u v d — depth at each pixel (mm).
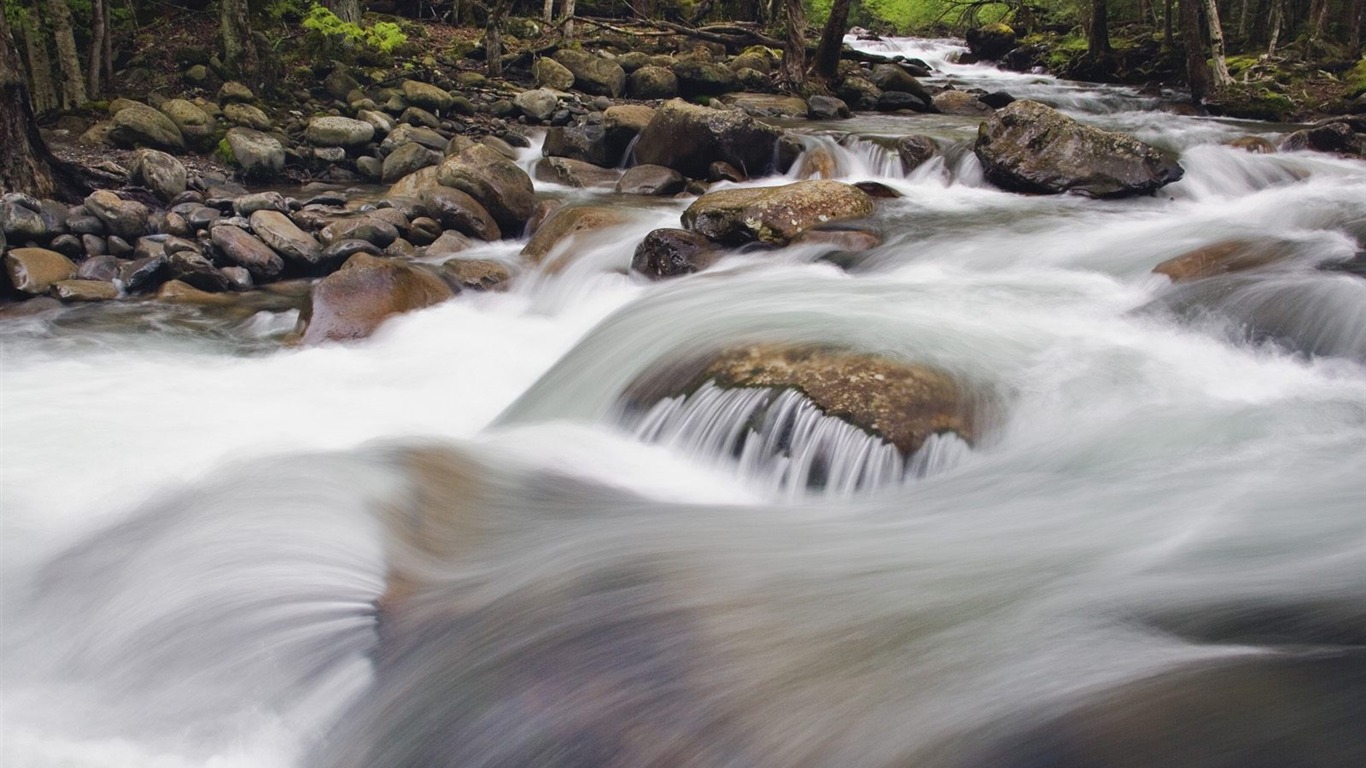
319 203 11266
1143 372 5754
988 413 5293
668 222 9977
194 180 11828
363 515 4555
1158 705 2945
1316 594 3502
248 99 15023
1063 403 5402
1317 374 5766
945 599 3732
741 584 3955
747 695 3285
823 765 2979
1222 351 6090
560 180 13234
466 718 3414
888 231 9047
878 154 12867
